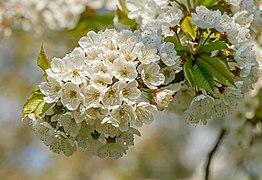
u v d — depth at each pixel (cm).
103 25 546
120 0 428
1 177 1098
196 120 344
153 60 316
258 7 415
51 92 308
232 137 598
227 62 348
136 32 331
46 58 326
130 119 305
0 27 626
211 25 337
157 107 325
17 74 963
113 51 311
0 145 1080
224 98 341
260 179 745
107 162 1121
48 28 629
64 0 594
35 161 1126
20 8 621
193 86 334
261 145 659
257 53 531
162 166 1149
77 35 584
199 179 740
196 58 342
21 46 871
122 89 304
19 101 988
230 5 372
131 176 1129
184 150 1153
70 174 1116
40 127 317
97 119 308
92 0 584
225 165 776
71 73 304
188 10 378
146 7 387
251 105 568
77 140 321
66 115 307
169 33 353
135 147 1144
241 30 348
